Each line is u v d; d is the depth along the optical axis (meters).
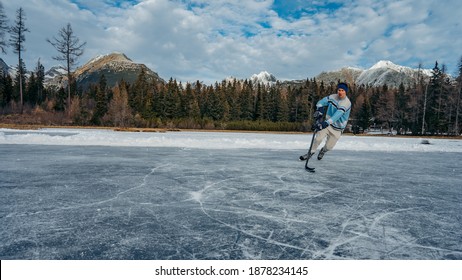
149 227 2.62
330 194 3.99
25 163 5.97
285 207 3.34
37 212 2.97
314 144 5.76
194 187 4.21
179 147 10.09
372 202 3.63
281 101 57.16
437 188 4.55
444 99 45.06
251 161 6.97
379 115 53.78
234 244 2.31
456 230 2.72
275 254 2.15
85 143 10.30
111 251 2.14
